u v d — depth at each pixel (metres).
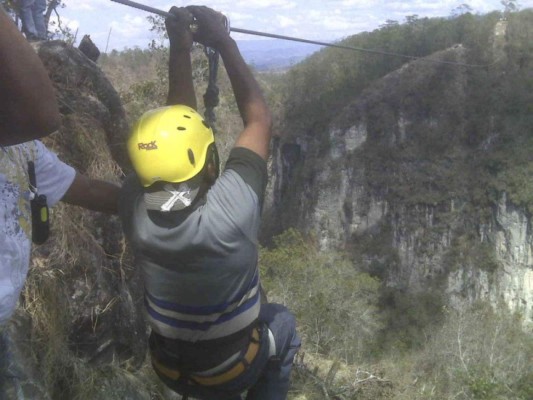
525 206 69.25
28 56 2.00
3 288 2.33
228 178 2.55
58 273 5.30
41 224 2.60
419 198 75.62
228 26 3.12
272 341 2.84
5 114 2.05
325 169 80.69
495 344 28.14
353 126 79.94
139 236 2.54
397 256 75.94
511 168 71.62
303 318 25.73
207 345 2.59
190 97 3.10
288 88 87.25
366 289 34.12
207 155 2.54
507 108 74.94
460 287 72.62
